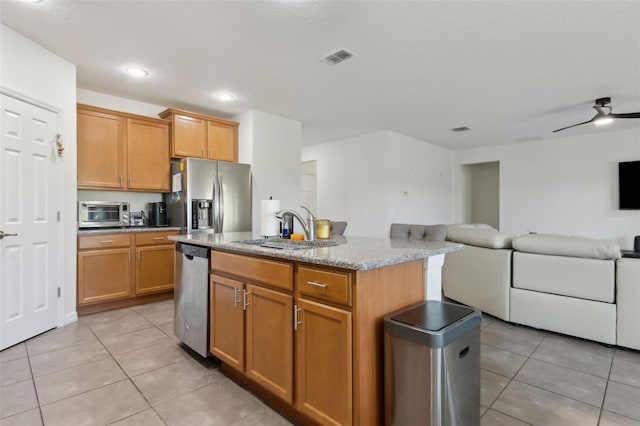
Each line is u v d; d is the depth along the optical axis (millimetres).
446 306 1597
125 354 2338
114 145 3572
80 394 1824
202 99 3891
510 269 2965
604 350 2439
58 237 2824
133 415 1646
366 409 1359
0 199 2328
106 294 3287
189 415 1654
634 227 5102
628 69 3002
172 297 3850
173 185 3938
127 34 2475
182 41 2574
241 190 4121
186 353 2365
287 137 4652
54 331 2750
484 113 4402
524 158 6215
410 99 3869
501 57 2797
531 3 2064
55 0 2076
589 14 2160
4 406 1700
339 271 1379
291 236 2254
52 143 2758
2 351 2344
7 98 2383
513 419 1634
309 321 1496
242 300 1865
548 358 2309
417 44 2590
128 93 3691
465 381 1371
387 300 1505
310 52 2738
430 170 6418
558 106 4086
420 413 1269
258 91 3637
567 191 5727
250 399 1802
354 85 3463
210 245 2064
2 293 2348
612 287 2438
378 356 1438
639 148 5078
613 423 1599
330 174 6355
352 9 2152
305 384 1514
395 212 5559
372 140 5629
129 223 3797
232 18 2264
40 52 2637
